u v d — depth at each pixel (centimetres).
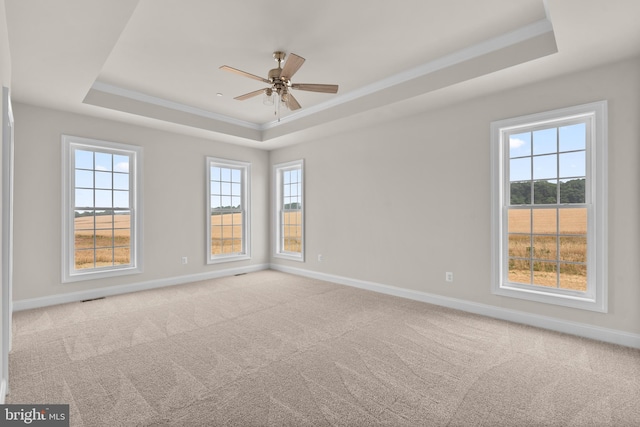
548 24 276
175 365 249
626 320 284
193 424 181
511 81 328
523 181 351
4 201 228
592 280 305
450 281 401
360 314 372
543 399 204
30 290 393
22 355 265
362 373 237
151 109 446
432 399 204
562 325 316
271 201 662
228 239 611
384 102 400
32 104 391
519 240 358
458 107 391
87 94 390
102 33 245
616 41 253
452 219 398
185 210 538
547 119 324
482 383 223
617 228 287
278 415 189
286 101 333
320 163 563
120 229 479
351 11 262
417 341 295
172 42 307
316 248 572
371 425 181
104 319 354
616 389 215
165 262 513
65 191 417
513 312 348
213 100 461
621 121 285
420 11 263
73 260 427
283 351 274
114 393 211
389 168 464
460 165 390
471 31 294
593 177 302
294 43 311
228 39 303
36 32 242
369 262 491
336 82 404
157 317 361
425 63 355
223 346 284
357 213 507
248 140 578
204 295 456
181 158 533
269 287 505
